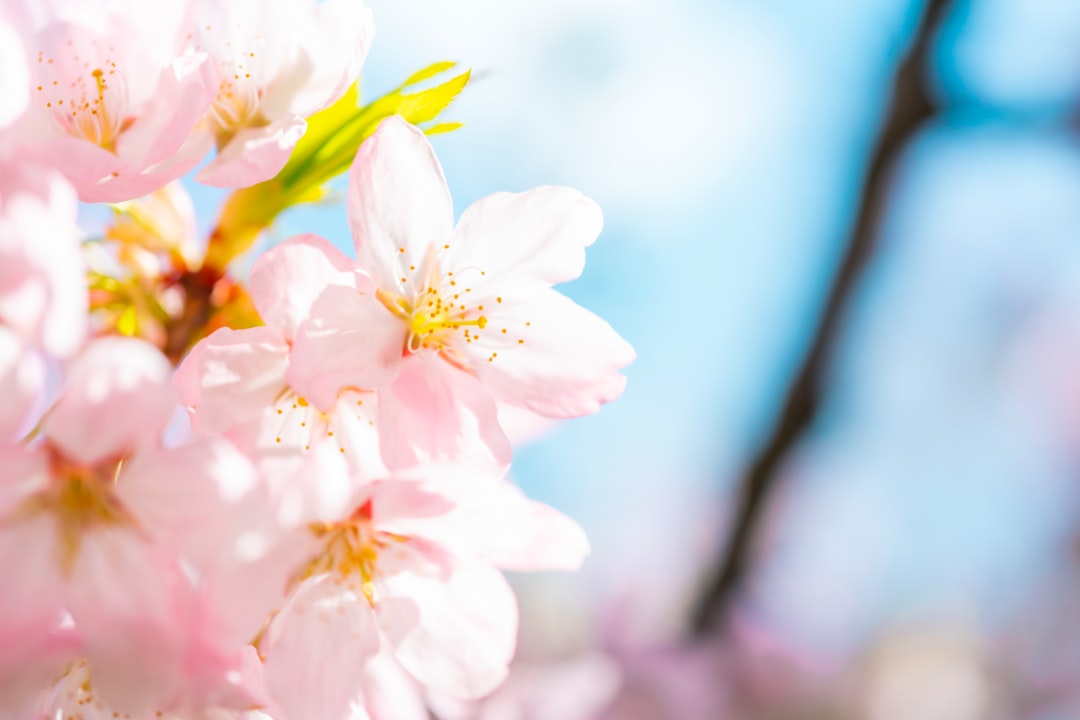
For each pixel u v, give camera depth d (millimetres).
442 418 288
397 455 284
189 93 282
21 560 269
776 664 470
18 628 268
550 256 293
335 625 284
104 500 271
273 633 282
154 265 298
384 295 289
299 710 280
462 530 283
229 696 267
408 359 288
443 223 291
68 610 270
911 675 525
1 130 277
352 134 294
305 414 284
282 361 284
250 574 269
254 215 294
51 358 276
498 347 292
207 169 287
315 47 293
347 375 282
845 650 514
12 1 285
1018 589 573
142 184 282
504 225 292
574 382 292
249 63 292
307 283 283
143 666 268
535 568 286
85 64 286
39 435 272
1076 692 531
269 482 280
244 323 294
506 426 311
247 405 282
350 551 285
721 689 453
